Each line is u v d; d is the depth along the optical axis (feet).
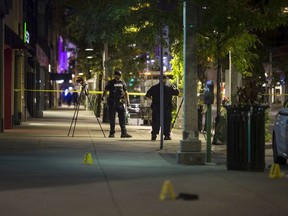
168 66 247.09
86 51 354.74
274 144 123.34
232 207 69.00
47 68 415.03
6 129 192.24
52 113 346.13
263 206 70.23
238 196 76.13
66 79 458.50
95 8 151.33
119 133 187.62
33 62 287.07
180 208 67.26
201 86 225.76
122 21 147.64
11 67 193.67
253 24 141.08
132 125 243.19
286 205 71.10
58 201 69.82
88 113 346.74
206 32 142.41
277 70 539.70
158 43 152.46
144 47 158.71
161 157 122.21
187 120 109.91
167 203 69.97
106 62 280.10
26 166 101.86
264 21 141.28
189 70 109.29
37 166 102.12
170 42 150.00
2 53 170.91
